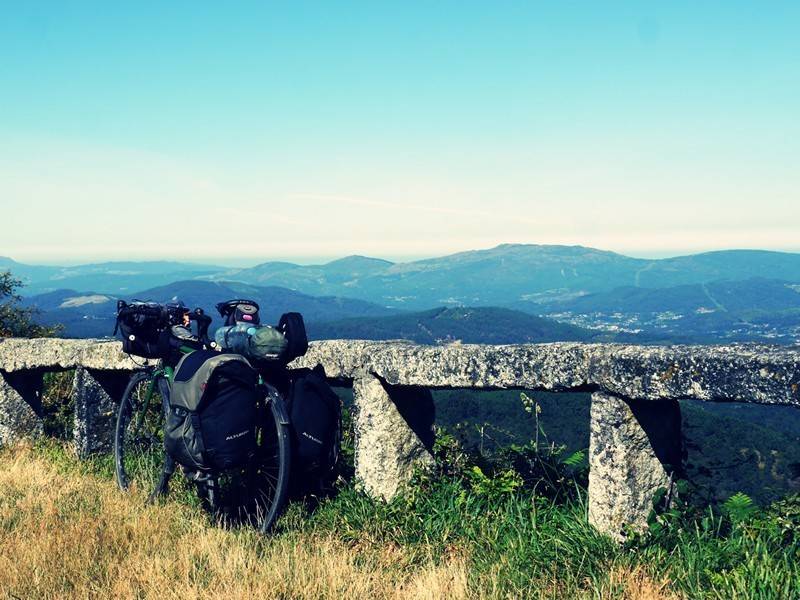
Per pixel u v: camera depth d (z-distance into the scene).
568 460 5.16
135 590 4.20
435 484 5.21
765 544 4.09
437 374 4.96
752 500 4.33
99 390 6.61
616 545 4.30
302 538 4.80
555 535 4.47
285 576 4.29
